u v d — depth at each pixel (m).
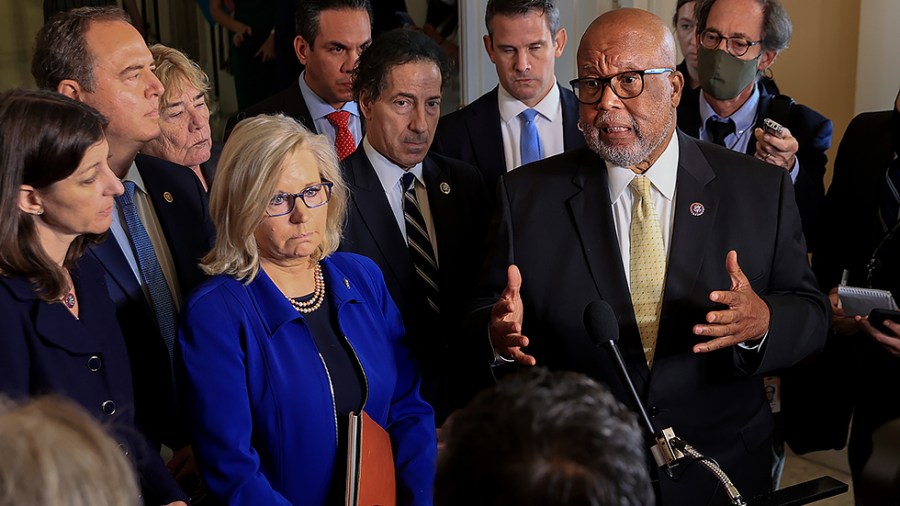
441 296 2.63
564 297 2.18
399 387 2.19
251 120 1.99
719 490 2.15
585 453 0.83
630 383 1.72
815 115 3.12
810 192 2.87
